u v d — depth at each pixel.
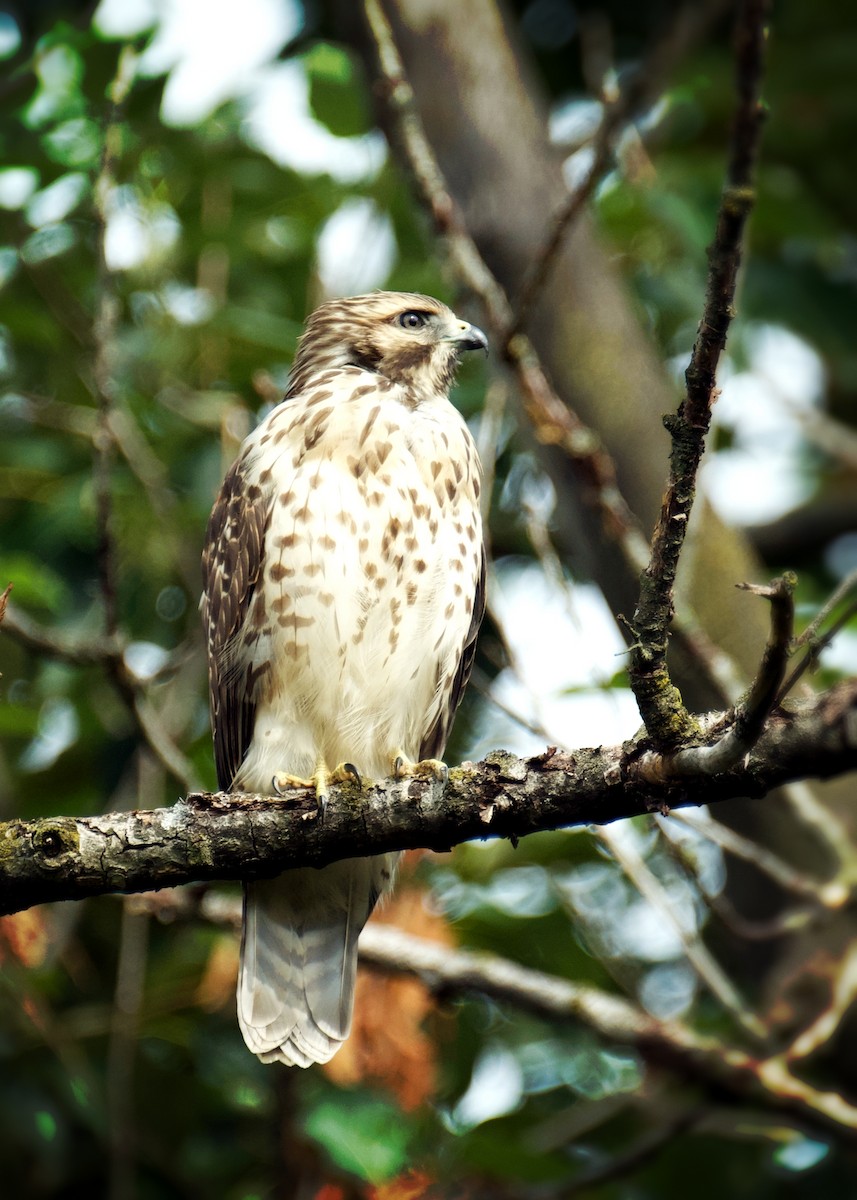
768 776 5.33
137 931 9.09
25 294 11.23
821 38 12.91
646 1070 10.00
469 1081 10.36
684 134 12.66
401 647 8.38
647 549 8.23
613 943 10.88
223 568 8.62
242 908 8.34
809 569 13.61
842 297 12.55
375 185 11.33
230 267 11.60
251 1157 9.86
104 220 7.74
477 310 8.55
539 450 9.30
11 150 10.65
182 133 11.18
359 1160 8.34
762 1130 9.00
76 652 7.77
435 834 6.14
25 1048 9.57
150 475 9.84
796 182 12.22
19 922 8.80
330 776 7.83
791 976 9.22
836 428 11.35
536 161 9.77
